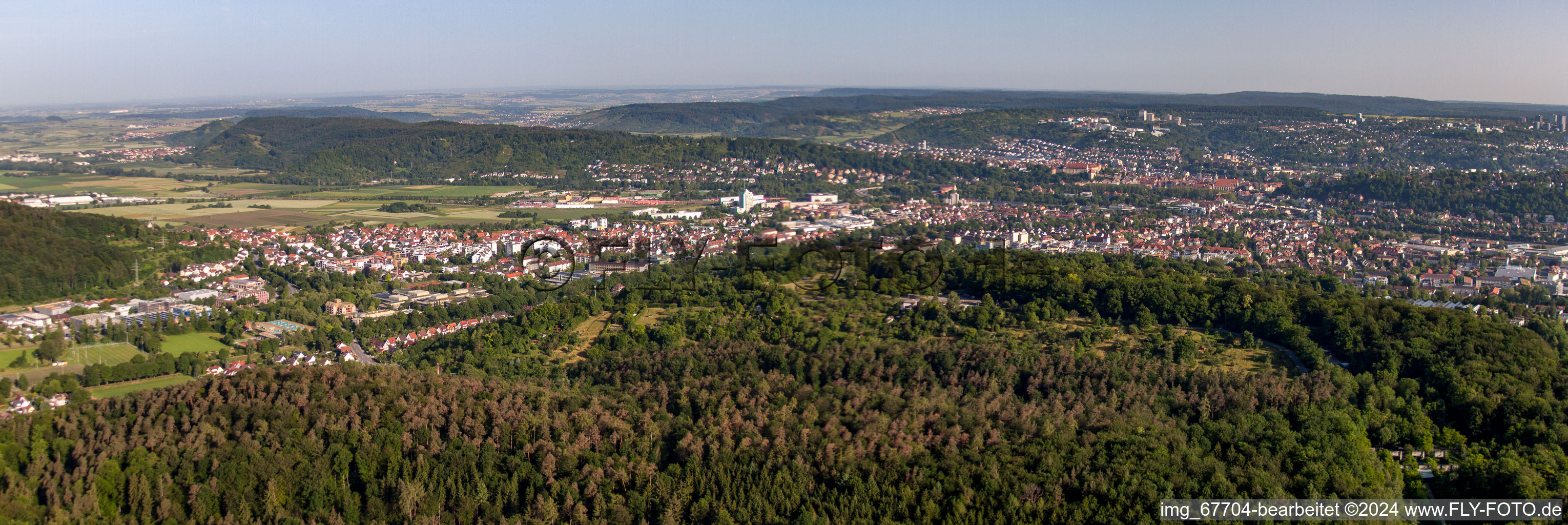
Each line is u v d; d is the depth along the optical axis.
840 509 199.38
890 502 199.25
